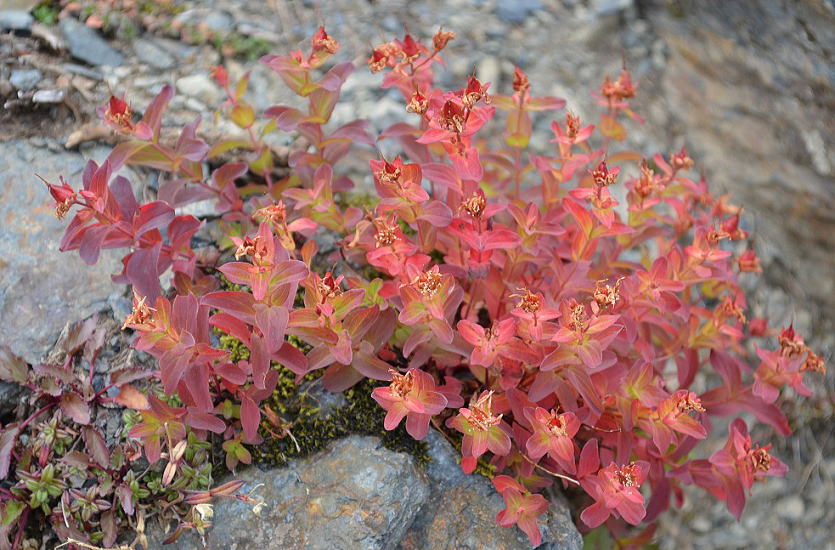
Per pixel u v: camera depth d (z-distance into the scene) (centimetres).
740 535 58
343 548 42
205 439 43
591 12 71
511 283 46
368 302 45
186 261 47
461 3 70
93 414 44
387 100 62
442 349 45
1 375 43
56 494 42
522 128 49
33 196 50
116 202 42
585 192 44
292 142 57
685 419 43
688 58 70
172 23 62
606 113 65
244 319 40
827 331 63
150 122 45
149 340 40
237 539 42
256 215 46
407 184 42
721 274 48
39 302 47
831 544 58
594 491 42
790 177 66
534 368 46
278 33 64
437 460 45
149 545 42
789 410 61
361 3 68
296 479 43
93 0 60
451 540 44
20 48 57
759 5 77
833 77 73
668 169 50
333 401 46
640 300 45
